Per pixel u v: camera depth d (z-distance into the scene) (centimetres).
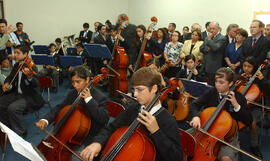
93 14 883
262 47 363
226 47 417
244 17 628
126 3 948
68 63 569
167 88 152
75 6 836
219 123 201
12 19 710
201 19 719
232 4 646
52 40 801
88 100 208
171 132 136
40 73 589
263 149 308
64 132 207
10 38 506
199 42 463
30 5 739
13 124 322
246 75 303
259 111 293
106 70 234
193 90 280
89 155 146
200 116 217
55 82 588
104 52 484
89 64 655
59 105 239
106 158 134
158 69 361
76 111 213
